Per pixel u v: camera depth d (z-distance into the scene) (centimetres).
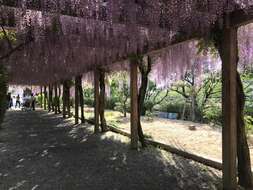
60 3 423
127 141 866
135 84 748
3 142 881
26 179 509
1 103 1109
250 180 461
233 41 434
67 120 1530
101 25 525
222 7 406
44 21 496
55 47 672
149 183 483
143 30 524
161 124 1212
